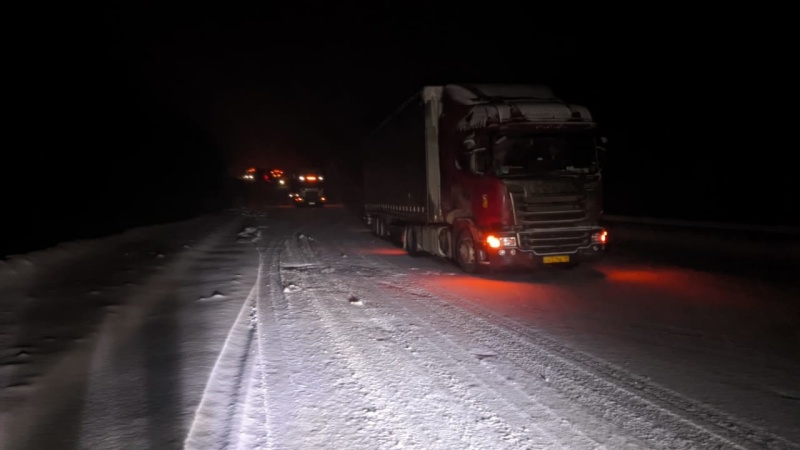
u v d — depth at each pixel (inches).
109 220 860.0
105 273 475.8
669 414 215.3
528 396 232.4
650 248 774.5
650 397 232.5
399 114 724.0
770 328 343.3
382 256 701.9
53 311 345.1
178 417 201.0
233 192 2194.9
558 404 224.2
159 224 940.6
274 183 2600.9
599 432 198.8
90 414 203.5
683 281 509.4
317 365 267.6
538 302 418.6
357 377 252.1
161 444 180.9
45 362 254.8
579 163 518.3
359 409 216.2
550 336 323.6
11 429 191.0
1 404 209.9
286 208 2065.7
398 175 743.1
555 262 510.0
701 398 231.8
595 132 523.5
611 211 1186.0
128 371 248.1
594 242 516.4
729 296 440.1
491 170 506.3
